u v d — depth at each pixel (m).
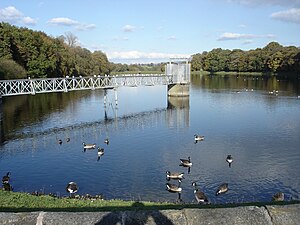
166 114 48.66
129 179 21.80
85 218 4.42
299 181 21.09
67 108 54.69
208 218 4.35
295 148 28.80
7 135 35.16
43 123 41.56
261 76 138.00
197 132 36.00
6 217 4.44
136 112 50.91
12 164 25.61
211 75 156.88
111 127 39.53
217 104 57.59
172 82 68.69
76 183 21.25
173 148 29.62
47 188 20.48
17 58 72.19
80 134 35.78
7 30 70.06
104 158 26.86
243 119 42.97
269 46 162.12
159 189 19.95
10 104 58.22
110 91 89.44
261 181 21.11
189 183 20.92
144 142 32.06
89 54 123.38
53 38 104.19
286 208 4.45
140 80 62.03
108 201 11.70
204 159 26.06
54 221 4.38
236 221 4.29
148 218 4.43
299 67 119.69
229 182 20.98
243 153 27.53
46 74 79.69
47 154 28.22
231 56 167.00
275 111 48.62
